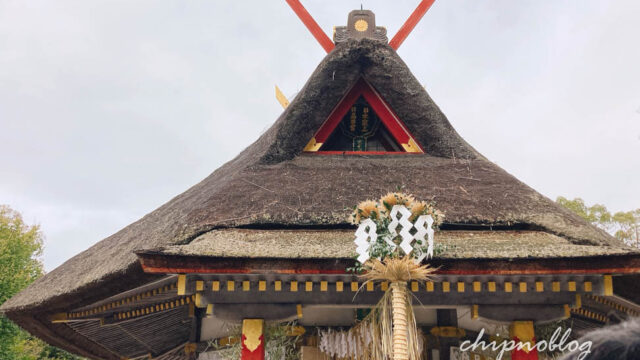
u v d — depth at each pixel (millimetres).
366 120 9852
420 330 8203
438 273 6004
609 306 8078
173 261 5914
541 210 7410
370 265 5586
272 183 8078
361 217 5770
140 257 5883
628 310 7871
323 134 9398
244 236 6711
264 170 8531
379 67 9258
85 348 11344
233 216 7250
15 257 30484
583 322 9047
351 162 8938
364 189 7957
